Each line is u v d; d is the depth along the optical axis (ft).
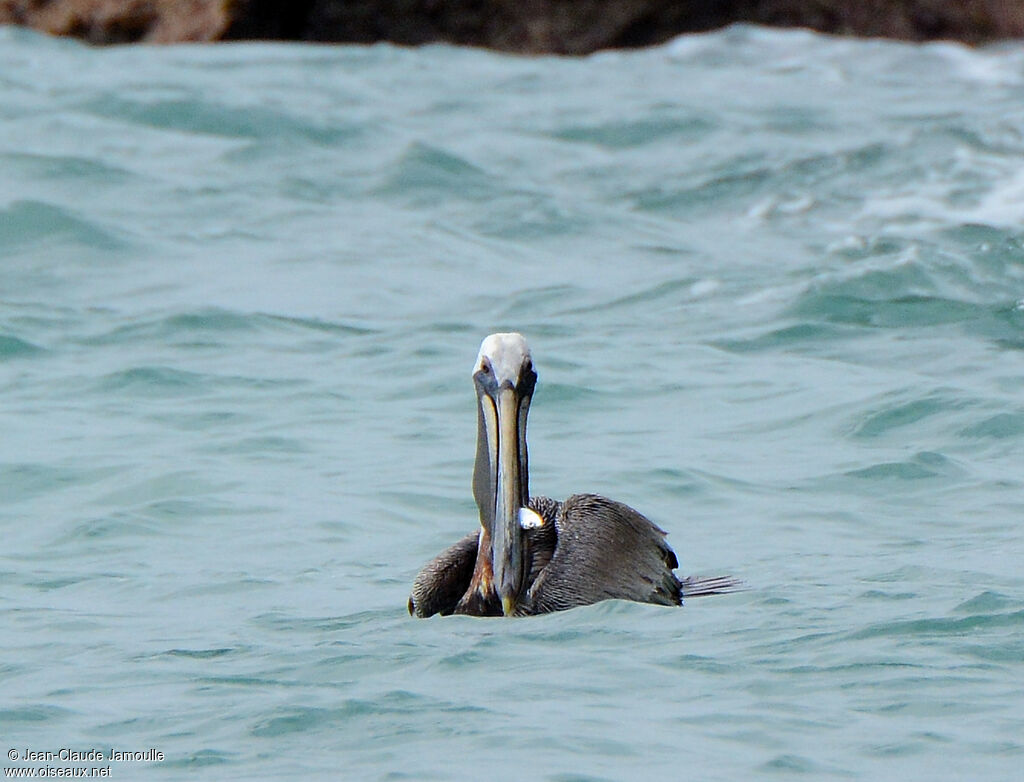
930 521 41.16
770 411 51.80
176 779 25.04
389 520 42.19
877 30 128.57
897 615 32.42
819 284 66.03
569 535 34.22
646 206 82.53
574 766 25.03
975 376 55.06
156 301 65.31
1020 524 40.57
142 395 53.98
